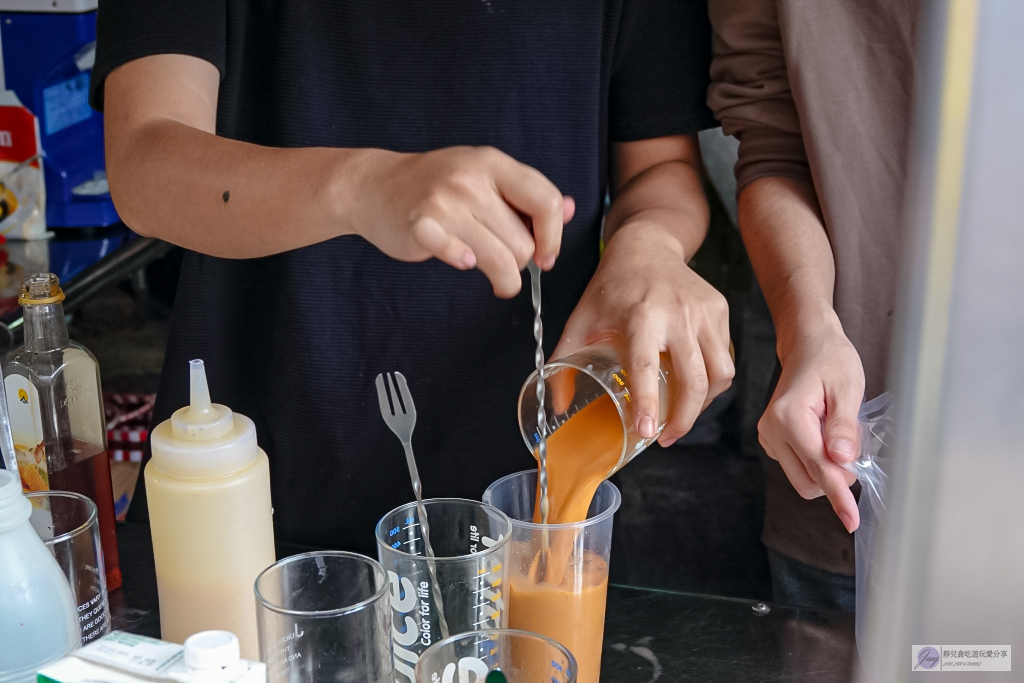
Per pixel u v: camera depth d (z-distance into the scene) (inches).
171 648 24.4
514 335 47.3
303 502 49.0
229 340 48.8
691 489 72.1
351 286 46.1
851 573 50.4
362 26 43.9
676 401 32.5
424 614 26.8
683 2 47.4
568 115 45.9
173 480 28.0
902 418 12.0
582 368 30.5
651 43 47.3
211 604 28.8
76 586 28.5
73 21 69.5
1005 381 11.4
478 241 27.7
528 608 28.1
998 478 11.8
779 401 35.0
